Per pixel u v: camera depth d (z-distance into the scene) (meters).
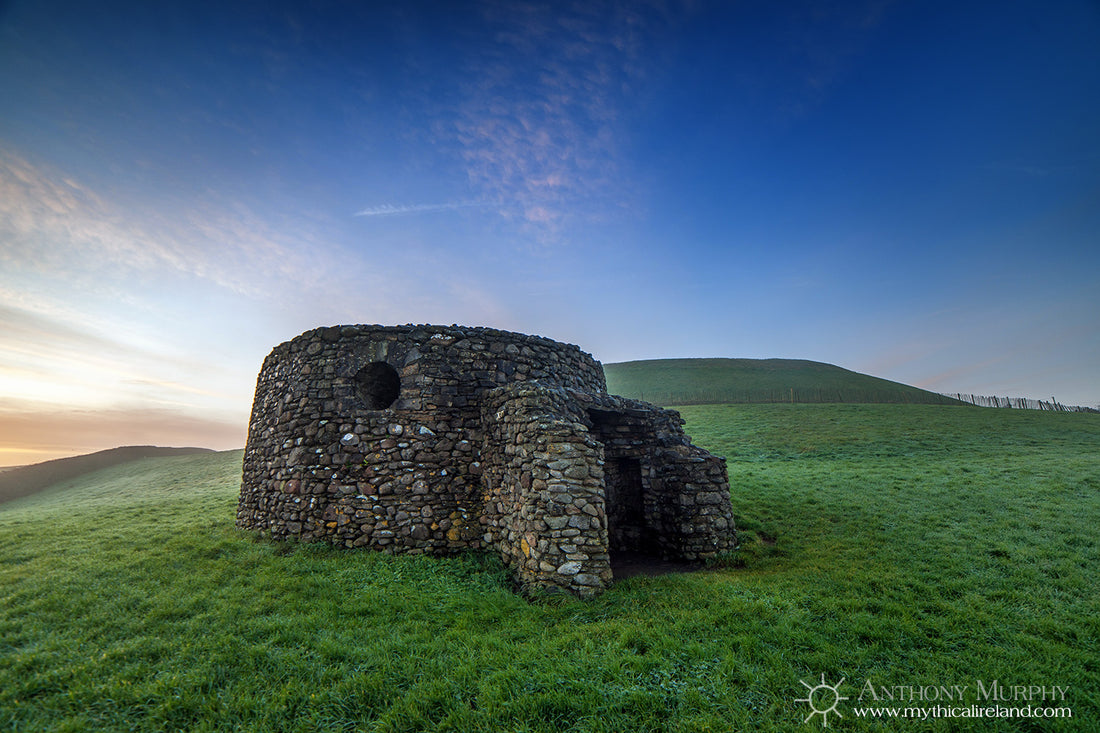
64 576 7.74
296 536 10.12
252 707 4.36
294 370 11.62
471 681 4.83
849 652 5.58
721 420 38.25
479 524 10.11
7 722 4.05
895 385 62.56
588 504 7.98
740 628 6.09
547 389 9.56
